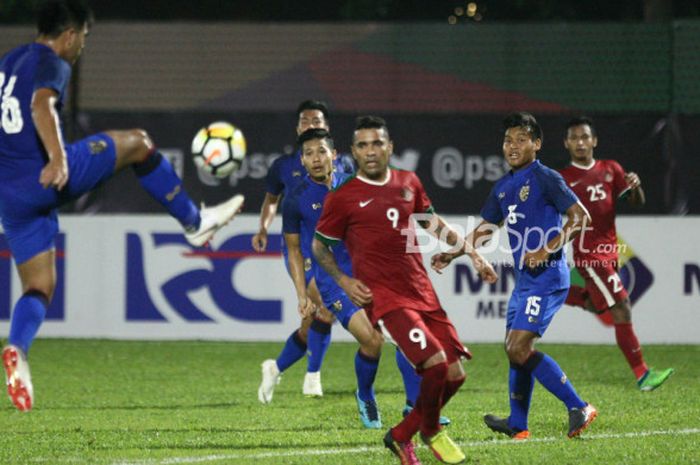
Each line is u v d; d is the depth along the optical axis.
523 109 51.69
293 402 31.22
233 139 26.36
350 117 49.44
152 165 20.47
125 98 53.50
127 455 22.67
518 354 24.00
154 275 45.22
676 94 50.88
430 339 20.45
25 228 19.42
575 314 44.28
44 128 18.12
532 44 51.66
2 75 18.97
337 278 21.22
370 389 26.42
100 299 45.34
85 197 49.50
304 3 77.69
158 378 36.31
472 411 28.91
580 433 24.48
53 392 33.31
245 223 45.00
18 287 44.59
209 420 27.77
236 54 53.34
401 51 52.34
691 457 21.95
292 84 53.09
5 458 22.33
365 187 21.16
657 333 44.00
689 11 68.12
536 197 24.39
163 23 53.53
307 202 27.17
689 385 34.03
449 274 44.28
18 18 72.38
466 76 52.03
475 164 49.31
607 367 38.31
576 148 33.69
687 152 48.53
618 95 51.22
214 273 45.03
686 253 43.94
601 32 51.38
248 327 44.94
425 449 23.20
